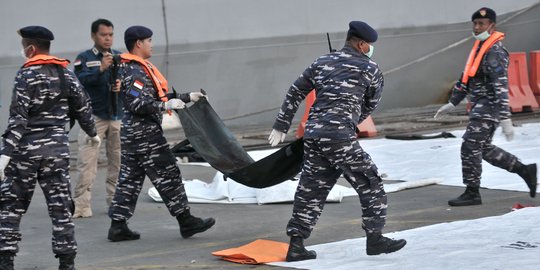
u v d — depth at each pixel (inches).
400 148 642.8
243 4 821.2
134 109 361.4
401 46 930.1
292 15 850.1
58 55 728.3
